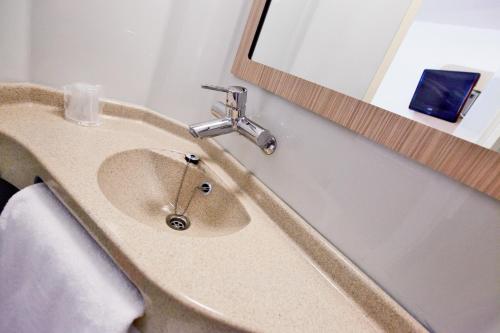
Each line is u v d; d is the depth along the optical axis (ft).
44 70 2.75
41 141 2.21
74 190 1.77
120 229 1.58
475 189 1.34
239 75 2.65
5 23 2.39
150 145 2.86
